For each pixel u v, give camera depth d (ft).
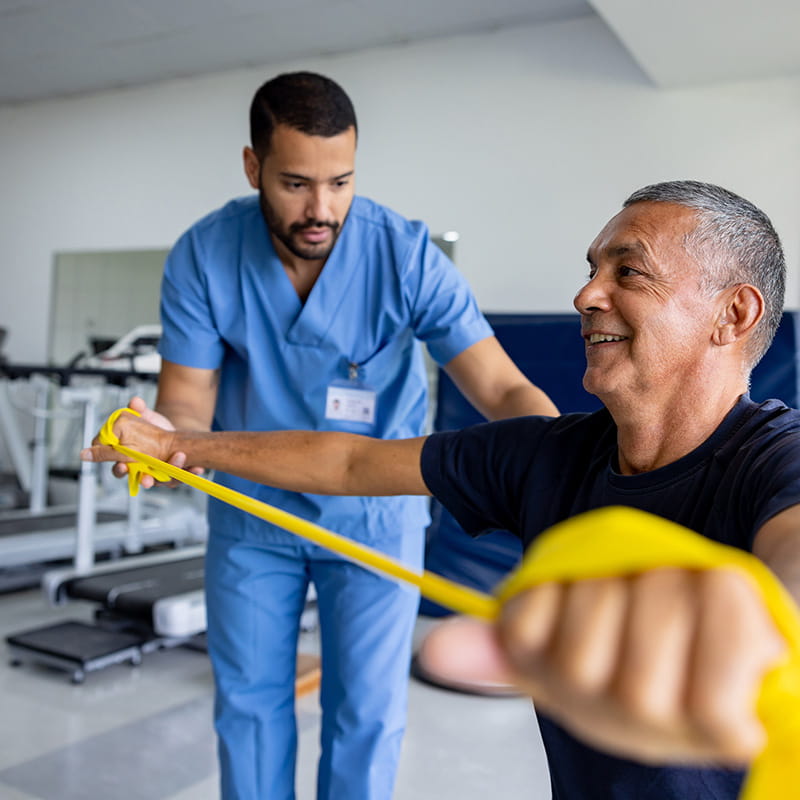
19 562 14.24
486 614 0.92
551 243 16.43
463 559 13.53
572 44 16.33
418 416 6.05
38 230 22.59
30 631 11.38
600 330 2.89
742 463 2.51
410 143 17.81
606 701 0.77
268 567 5.57
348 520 5.49
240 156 19.98
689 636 0.76
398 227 5.61
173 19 17.43
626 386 2.87
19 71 20.61
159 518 16.85
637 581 0.80
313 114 4.86
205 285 5.61
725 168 15.02
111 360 16.72
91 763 8.17
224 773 5.59
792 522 1.75
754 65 14.14
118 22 17.70
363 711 5.41
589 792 2.91
